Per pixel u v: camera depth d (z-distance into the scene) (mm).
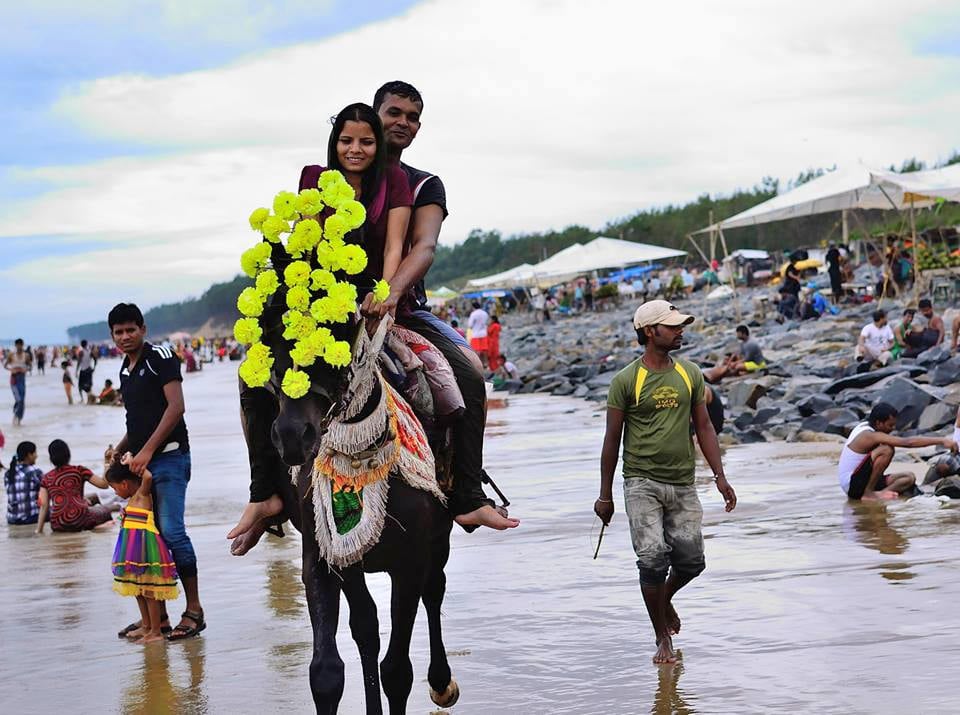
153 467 7953
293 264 4852
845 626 6902
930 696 5645
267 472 5488
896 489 11172
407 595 5258
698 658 6562
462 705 6078
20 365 30172
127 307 8070
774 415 17188
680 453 6805
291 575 9680
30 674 7188
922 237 36688
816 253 58375
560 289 76062
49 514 13086
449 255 175750
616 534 10312
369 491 5008
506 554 9695
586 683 6285
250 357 4867
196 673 7020
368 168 5551
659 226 116625
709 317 41344
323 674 4867
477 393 5789
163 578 7789
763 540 9492
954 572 7977
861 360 22047
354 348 4941
